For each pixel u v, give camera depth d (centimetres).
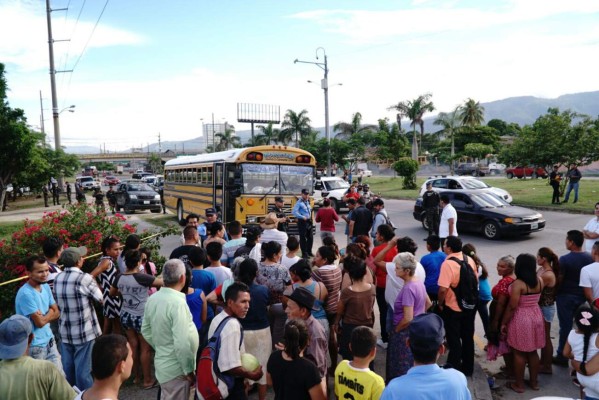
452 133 6238
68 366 484
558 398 367
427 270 588
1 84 2539
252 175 1319
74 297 472
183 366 398
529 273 505
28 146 2639
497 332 539
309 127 5297
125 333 594
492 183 3497
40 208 3042
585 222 1694
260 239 723
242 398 373
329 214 1140
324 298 515
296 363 318
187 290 477
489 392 509
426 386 262
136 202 2572
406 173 3650
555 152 2083
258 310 458
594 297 528
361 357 314
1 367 297
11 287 676
